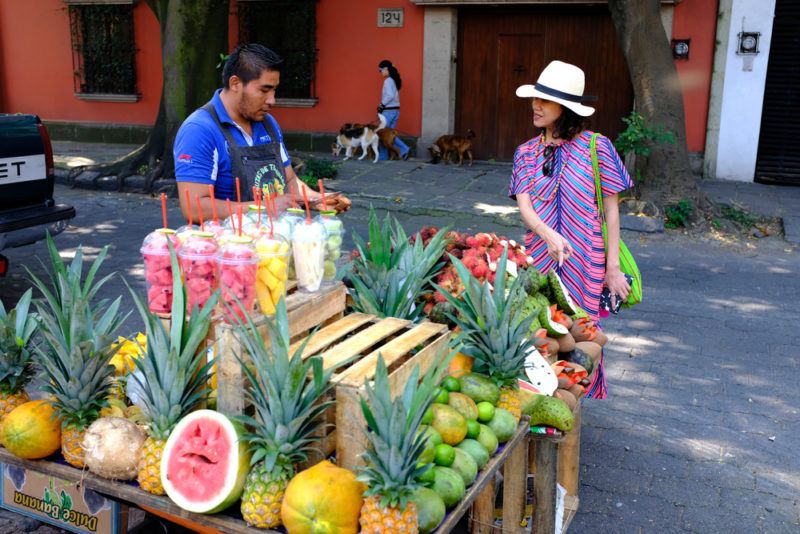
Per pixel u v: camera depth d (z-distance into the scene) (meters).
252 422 2.28
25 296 2.88
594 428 5.03
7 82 17.86
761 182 13.08
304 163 13.10
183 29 11.89
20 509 2.87
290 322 2.56
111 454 2.39
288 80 15.63
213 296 2.34
